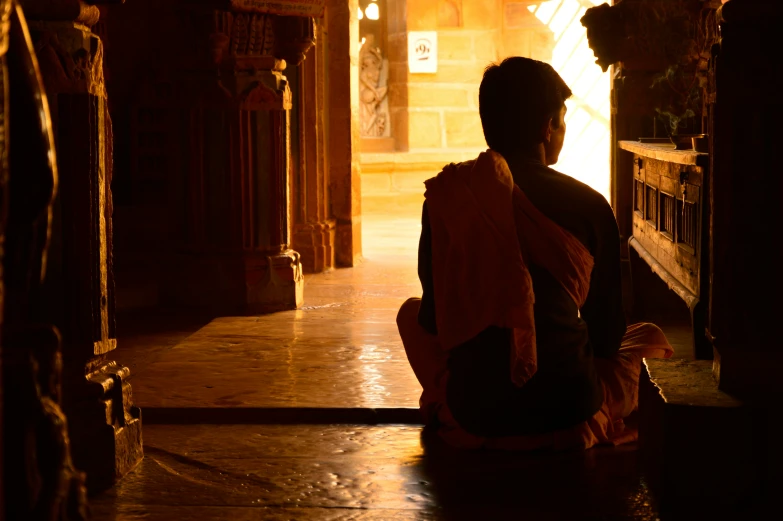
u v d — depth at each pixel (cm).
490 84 295
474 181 280
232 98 596
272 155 602
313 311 589
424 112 1374
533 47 1389
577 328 288
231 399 357
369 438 318
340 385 379
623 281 604
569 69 1407
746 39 237
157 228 807
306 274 758
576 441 290
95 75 274
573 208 283
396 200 1316
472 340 288
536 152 296
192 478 279
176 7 589
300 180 759
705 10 538
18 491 131
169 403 352
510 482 270
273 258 601
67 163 268
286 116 610
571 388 286
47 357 141
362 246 935
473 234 277
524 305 269
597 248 288
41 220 136
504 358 285
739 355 246
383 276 745
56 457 134
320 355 439
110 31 830
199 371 405
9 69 131
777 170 239
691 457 240
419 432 324
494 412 289
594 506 251
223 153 600
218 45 580
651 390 264
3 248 133
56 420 134
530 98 291
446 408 317
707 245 373
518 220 279
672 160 405
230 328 512
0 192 120
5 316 195
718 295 246
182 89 602
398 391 368
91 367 275
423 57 1365
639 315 561
